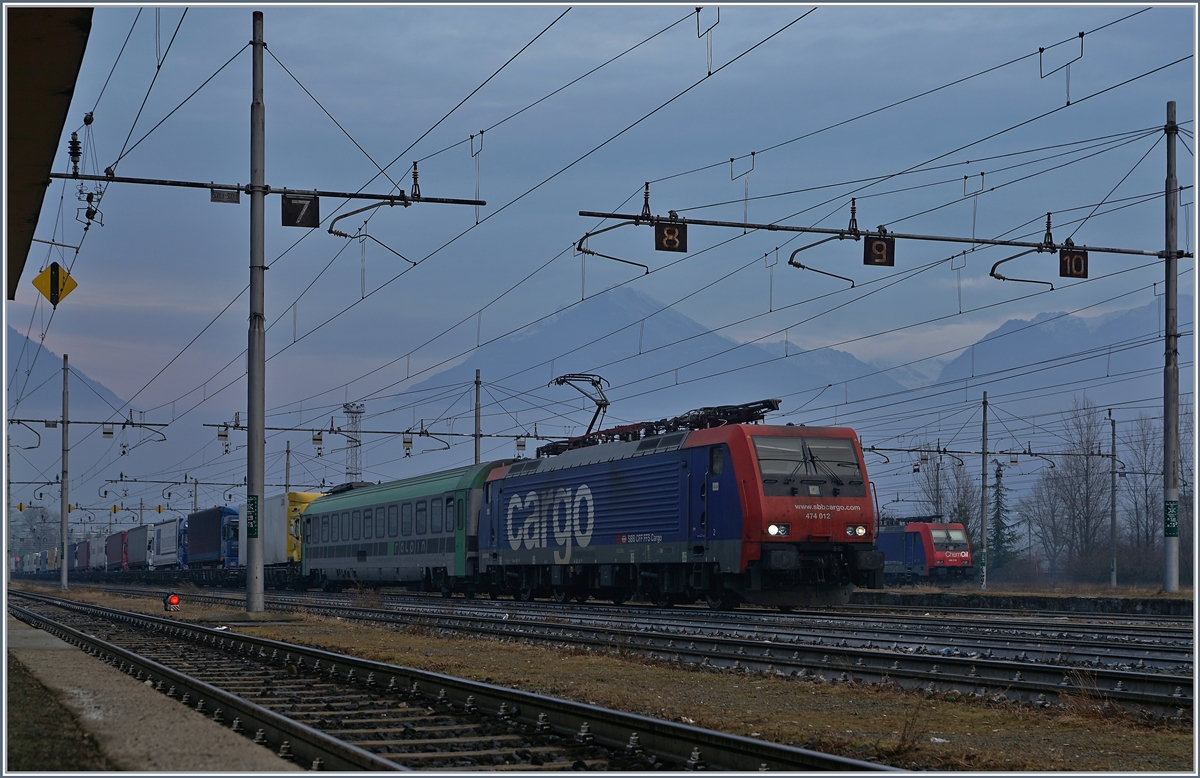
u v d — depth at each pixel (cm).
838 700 1188
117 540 9106
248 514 2380
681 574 2720
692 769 788
